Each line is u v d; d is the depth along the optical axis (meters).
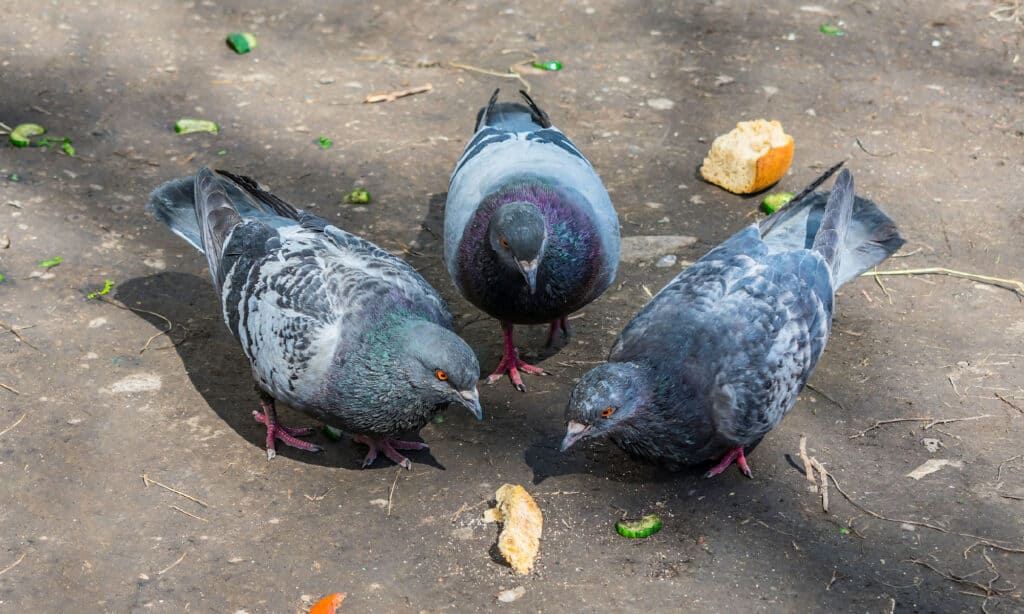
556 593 1.65
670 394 1.68
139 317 1.88
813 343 1.71
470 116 2.19
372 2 2.49
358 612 1.63
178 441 1.76
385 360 1.67
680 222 2.02
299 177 2.08
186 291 1.92
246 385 1.82
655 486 1.73
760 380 1.68
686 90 2.24
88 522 1.69
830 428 1.77
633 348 1.71
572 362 1.86
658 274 1.95
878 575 1.65
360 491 1.73
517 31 2.39
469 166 1.84
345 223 2.01
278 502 1.72
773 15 2.46
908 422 1.77
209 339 1.86
